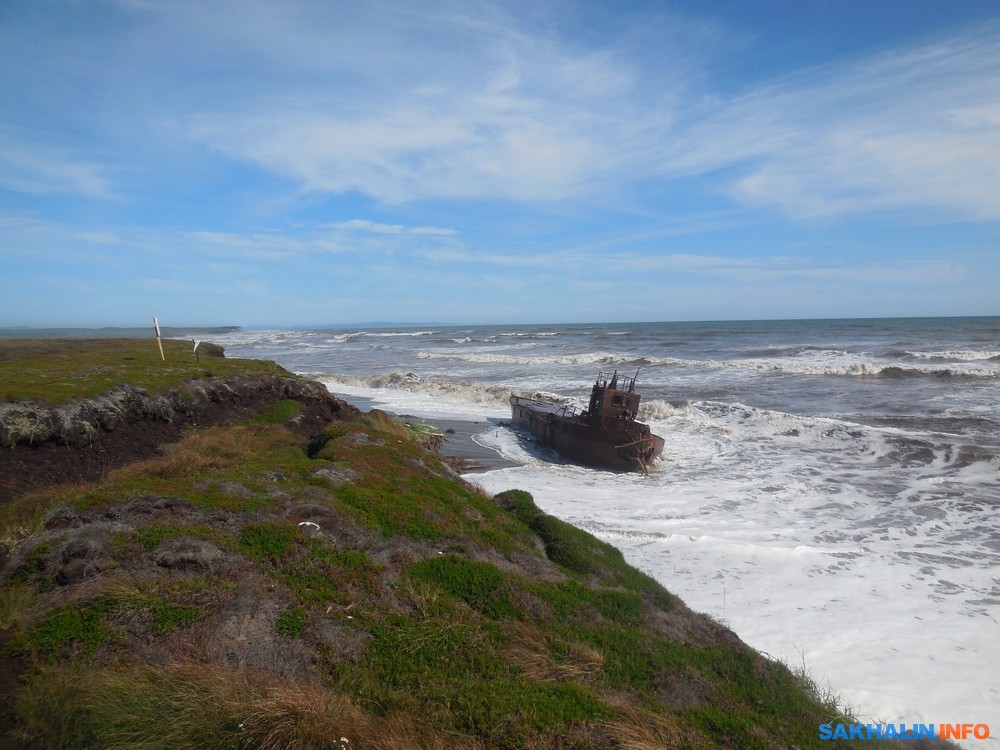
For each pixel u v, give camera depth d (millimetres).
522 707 5078
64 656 4891
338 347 77562
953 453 17062
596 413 19984
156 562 6082
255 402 18000
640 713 5312
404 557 7410
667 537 11617
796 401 26641
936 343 50625
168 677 4715
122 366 18188
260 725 4395
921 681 6992
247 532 6926
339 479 9430
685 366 42219
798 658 7477
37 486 10219
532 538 9336
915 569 10188
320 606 6082
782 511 13508
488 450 21172
